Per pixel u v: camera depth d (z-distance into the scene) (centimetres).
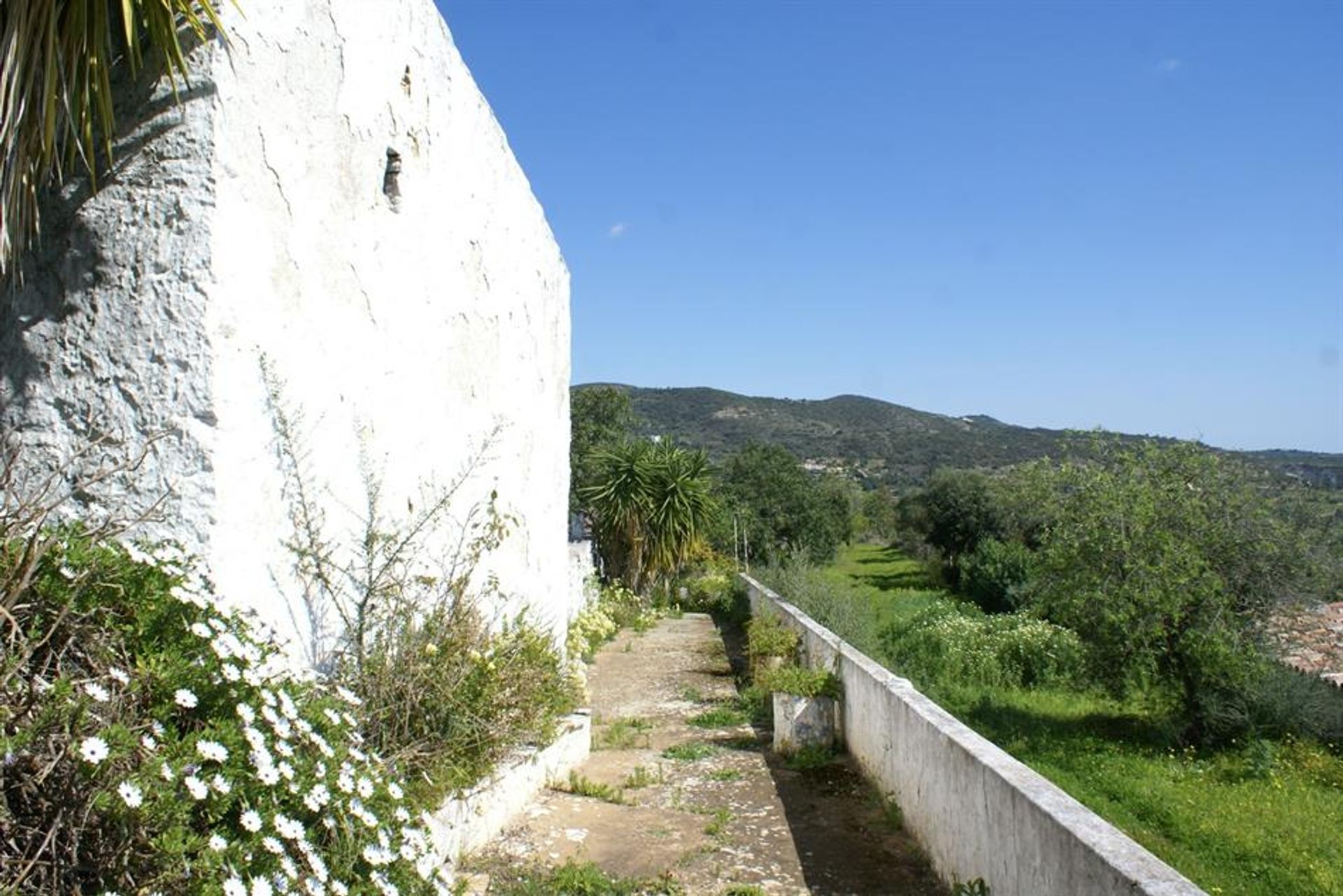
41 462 389
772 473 3588
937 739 506
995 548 2991
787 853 532
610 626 1394
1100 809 934
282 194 429
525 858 504
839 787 667
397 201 532
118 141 391
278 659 388
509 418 700
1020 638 1717
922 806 534
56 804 235
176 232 385
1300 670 1306
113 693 259
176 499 381
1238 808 919
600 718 918
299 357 441
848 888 484
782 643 987
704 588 2262
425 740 481
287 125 432
